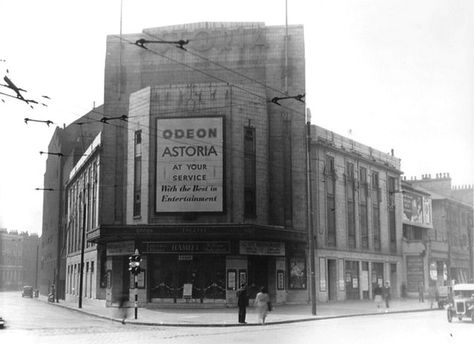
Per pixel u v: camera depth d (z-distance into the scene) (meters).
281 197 38.97
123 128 40.41
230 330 22.38
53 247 73.69
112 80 40.88
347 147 46.84
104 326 25.11
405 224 55.66
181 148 36.75
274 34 40.41
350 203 46.66
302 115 39.78
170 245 35.75
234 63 40.22
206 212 36.12
